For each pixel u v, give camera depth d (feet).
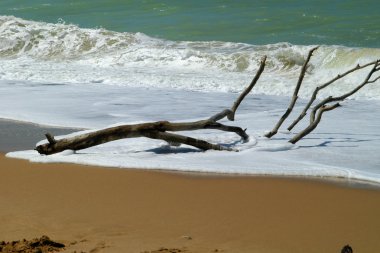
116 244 34.50
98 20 163.63
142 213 39.75
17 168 50.88
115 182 46.68
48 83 100.83
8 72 110.73
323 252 33.53
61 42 136.26
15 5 183.42
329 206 41.32
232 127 57.82
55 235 36.09
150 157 53.67
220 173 49.39
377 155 55.77
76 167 50.80
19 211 40.24
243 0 170.40
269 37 137.49
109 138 54.49
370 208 40.86
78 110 78.84
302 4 162.30
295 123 64.08
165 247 34.04
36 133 66.95
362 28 137.80
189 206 41.14
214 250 33.60
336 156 55.42
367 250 33.73
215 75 109.40
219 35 141.69
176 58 120.57
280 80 104.63
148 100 85.87
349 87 96.58
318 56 113.70
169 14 163.43
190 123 55.62
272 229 36.96
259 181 47.19
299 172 49.37
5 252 33.12
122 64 122.52
